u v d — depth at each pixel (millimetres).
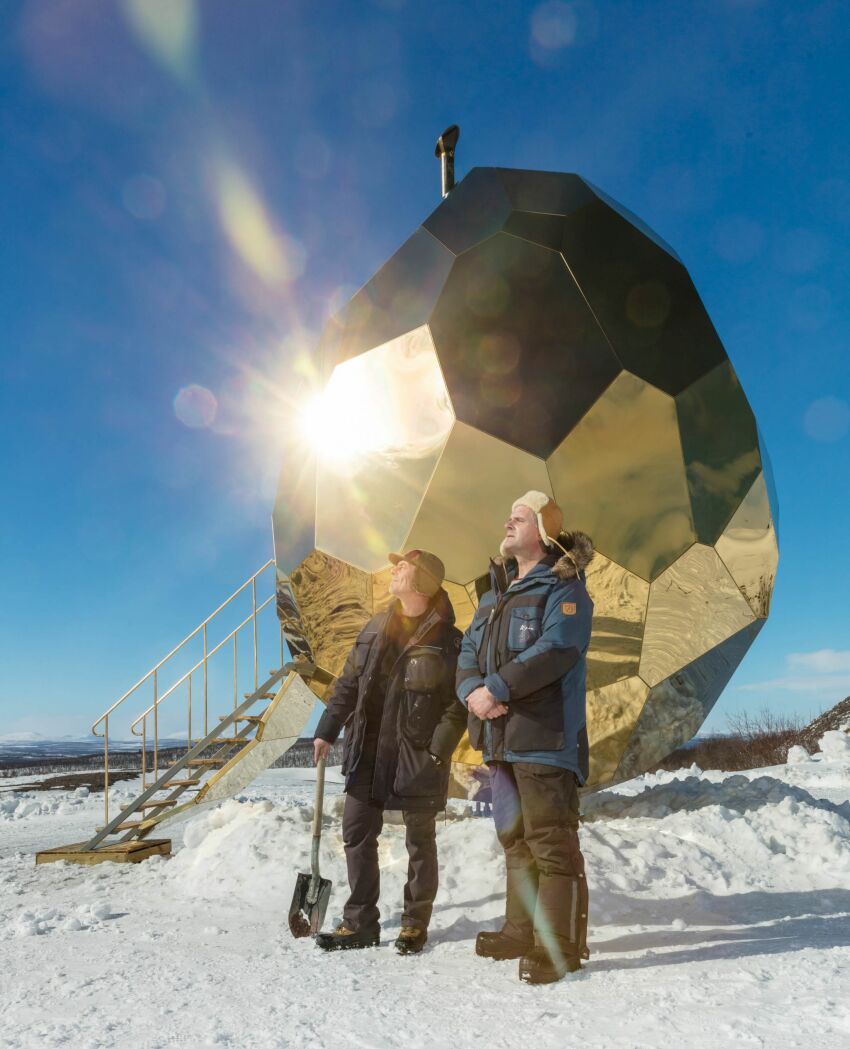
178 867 4508
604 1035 1747
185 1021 1985
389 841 3984
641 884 3408
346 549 4121
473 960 2557
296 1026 1908
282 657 6562
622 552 3836
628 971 2303
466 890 3311
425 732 2828
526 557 2736
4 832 7914
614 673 3918
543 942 2301
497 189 4520
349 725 3094
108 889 4254
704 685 4266
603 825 4195
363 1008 2043
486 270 4141
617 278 4219
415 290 4266
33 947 2988
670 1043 1669
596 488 3818
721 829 4047
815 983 2053
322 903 2975
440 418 3902
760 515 4293
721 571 4098
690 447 4012
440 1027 1866
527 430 3809
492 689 2459
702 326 4312
